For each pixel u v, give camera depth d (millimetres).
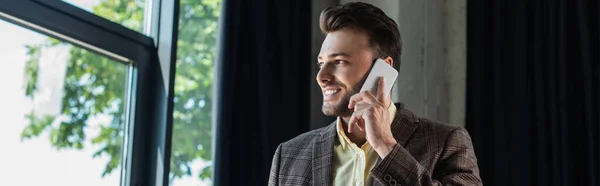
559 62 3047
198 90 3027
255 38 2975
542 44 3113
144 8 2934
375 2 3361
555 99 3029
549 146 3025
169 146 2816
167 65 2871
